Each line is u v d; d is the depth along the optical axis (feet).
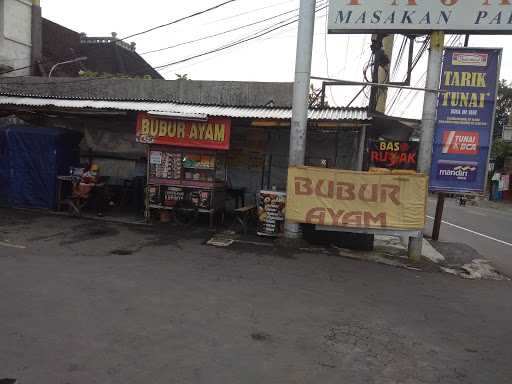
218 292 19.51
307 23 29.32
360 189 28.94
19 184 36.58
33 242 26.22
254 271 23.40
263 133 39.29
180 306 17.43
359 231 29.07
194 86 42.98
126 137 42.52
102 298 17.70
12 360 12.42
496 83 29.25
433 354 14.99
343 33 29.50
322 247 30.14
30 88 45.88
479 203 110.11
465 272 27.99
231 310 17.44
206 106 37.70
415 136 45.88
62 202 36.04
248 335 15.21
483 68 29.32
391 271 26.11
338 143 38.04
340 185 29.14
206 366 12.81
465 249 35.17
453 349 15.57
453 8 27.58
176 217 34.55
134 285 19.60
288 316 17.33
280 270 24.00
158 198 34.42
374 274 25.04
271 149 39.34
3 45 49.90
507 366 14.49
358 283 22.93
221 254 26.53
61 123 43.14
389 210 28.78
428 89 28.27
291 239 30.07
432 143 28.96
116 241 27.94
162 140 33.71
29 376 11.64
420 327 17.46
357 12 28.63
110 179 42.93
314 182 29.48
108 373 12.03
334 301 19.67
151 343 14.02
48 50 65.62
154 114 32.42
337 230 29.43
